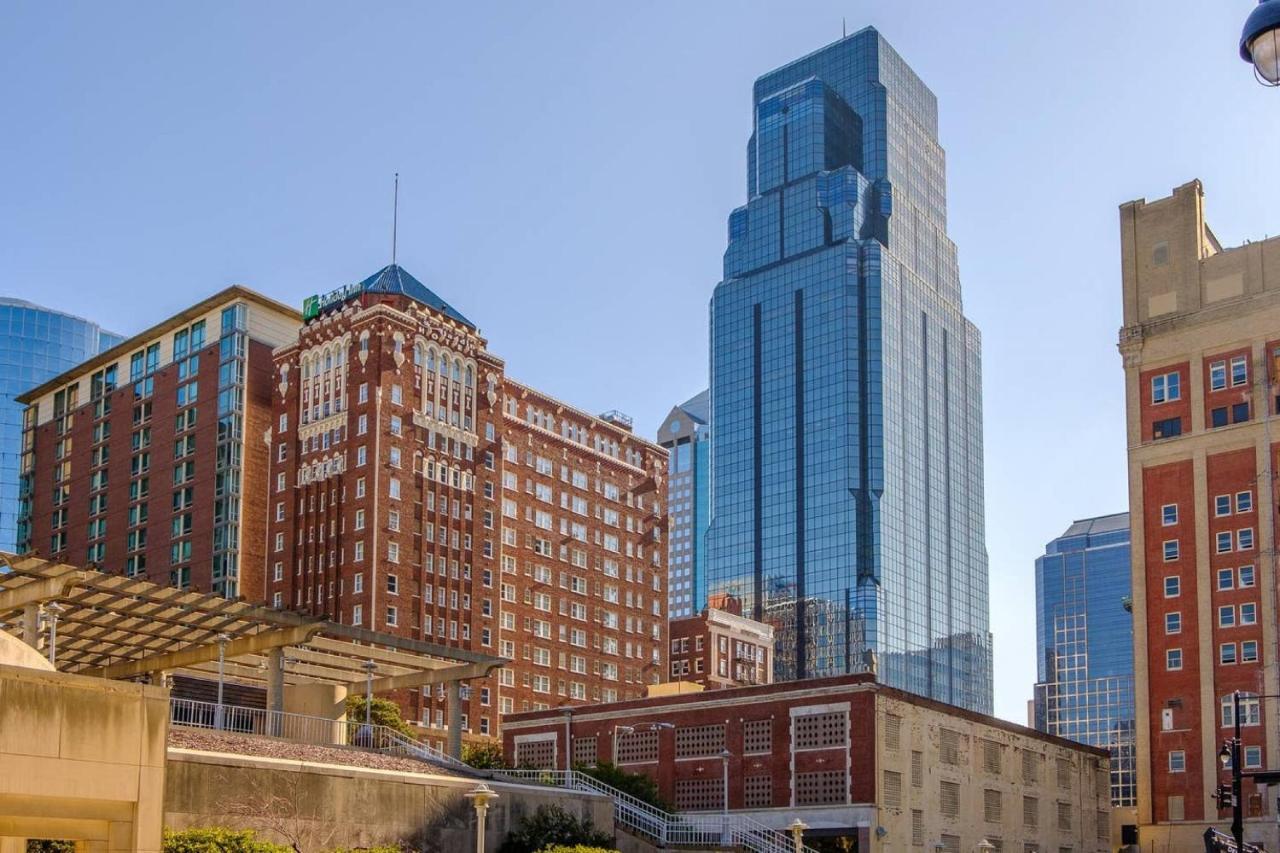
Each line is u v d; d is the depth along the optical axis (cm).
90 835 3086
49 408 18875
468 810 6197
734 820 9200
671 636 18512
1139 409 11281
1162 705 10625
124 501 17088
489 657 7619
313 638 6962
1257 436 10600
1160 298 11325
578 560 16762
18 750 2841
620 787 8944
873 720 8931
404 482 14375
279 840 5238
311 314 15575
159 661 7100
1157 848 10338
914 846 9038
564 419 17175
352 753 6412
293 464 14950
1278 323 10688
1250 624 10350
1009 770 10319
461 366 15375
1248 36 1864
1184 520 10850
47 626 5884
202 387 16450
